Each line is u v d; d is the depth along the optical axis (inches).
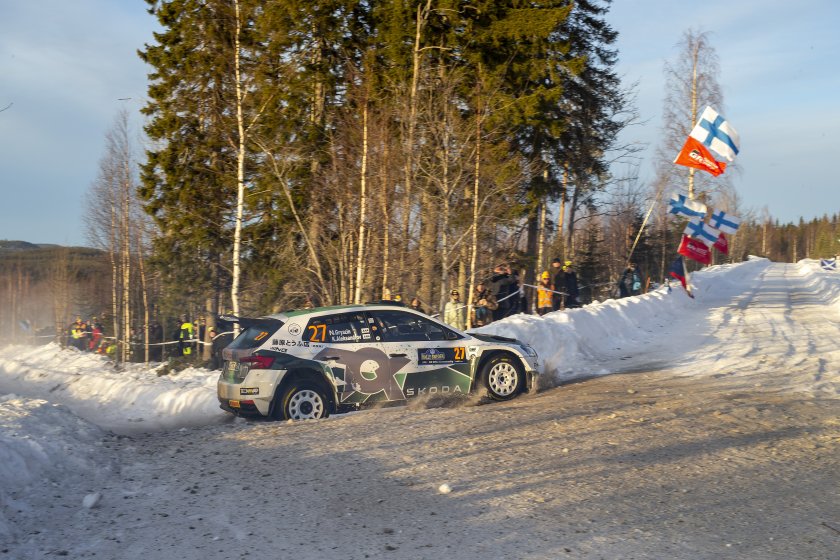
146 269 1130.7
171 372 677.9
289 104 888.3
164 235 1015.0
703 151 1016.2
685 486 246.2
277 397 381.7
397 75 886.4
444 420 357.4
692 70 1871.3
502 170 860.0
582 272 1400.1
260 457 298.2
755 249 5177.2
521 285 794.2
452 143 836.6
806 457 281.1
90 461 287.1
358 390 392.8
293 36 864.9
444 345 414.3
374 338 401.4
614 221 1765.5
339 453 298.8
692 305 1182.9
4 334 1910.7
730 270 2287.2
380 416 374.6
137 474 277.6
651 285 1581.0
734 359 581.6
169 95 943.0
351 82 858.1
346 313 404.2
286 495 246.5
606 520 214.2
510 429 333.1
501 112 912.3
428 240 820.6
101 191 1332.4
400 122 820.0
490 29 959.0
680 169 1849.2
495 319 761.6
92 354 855.1
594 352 645.3
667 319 952.9
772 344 670.5
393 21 930.1
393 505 233.0
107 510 234.1
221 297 1087.0
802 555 187.0
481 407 397.1
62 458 281.7
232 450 312.7
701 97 1867.6
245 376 382.0
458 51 968.9
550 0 1005.2
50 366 798.5
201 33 834.2
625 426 334.6
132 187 1315.2
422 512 225.6
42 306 2251.5
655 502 230.2
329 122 904.3
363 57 938.1
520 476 259.8
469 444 306.7
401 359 402.3
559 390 456.1
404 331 409.7
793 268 3110.2
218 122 861.8
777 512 220.2
